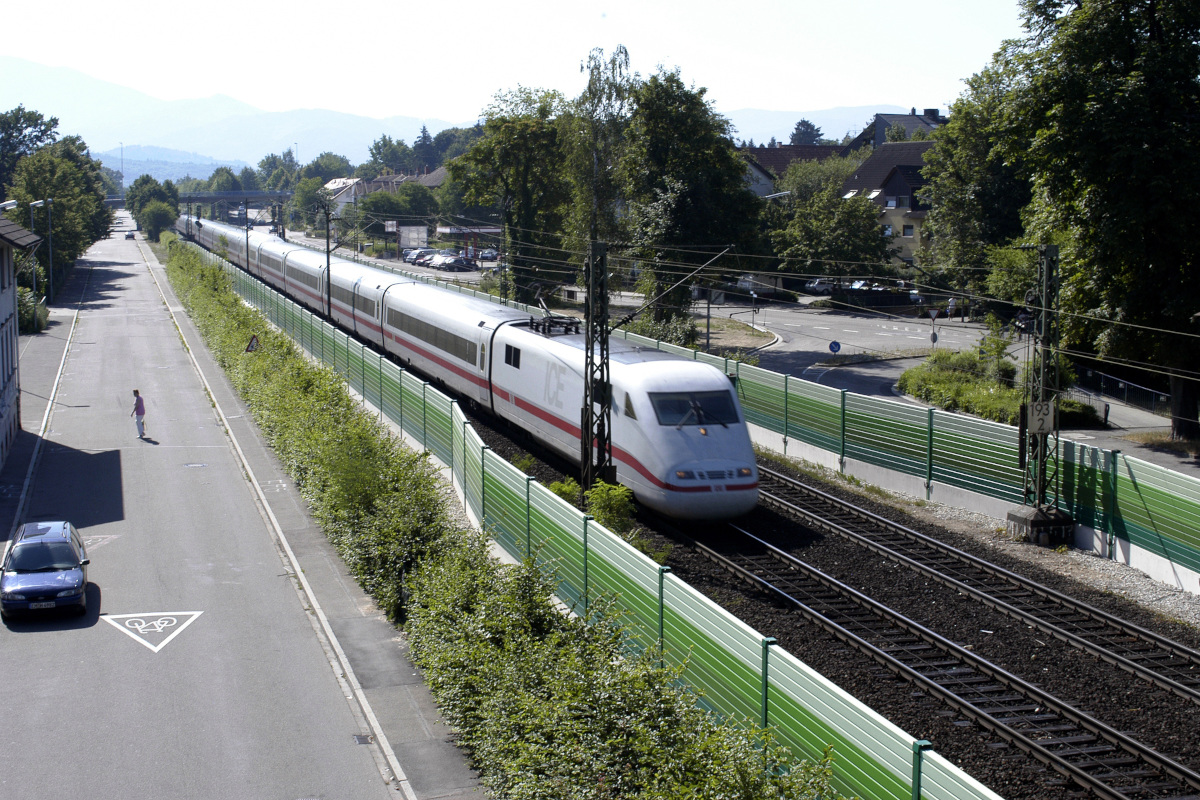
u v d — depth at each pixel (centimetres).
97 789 1153
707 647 1129
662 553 1811
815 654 1461
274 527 2255
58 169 8331
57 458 2909
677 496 1975
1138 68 2841
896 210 7962
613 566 1373
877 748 857
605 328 2117
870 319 6319
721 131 4959
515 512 1781
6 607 1675
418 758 1221
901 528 2106
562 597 1566
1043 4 3103
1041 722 1270
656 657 1148
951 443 2355
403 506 1812
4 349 3048
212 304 5356
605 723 985
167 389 3972
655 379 2111
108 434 3219
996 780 1114
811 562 1906
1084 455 2061
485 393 2989
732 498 1988
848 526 2166
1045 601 1722
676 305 4759
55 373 4300
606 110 5381
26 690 1427
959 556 1944
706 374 2164
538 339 2623
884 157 8656
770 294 7319
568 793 959
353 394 3622
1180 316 2912
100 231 10981
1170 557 1830
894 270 7031
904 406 2478
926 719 1262
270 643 1611
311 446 2417
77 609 1719
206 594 1844
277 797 1140
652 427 2042
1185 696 1347
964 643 1524
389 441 2281
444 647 1333
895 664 1415
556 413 2441
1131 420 3556
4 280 3098
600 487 1928
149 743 1270
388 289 4184
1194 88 2853
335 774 1195
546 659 1177
